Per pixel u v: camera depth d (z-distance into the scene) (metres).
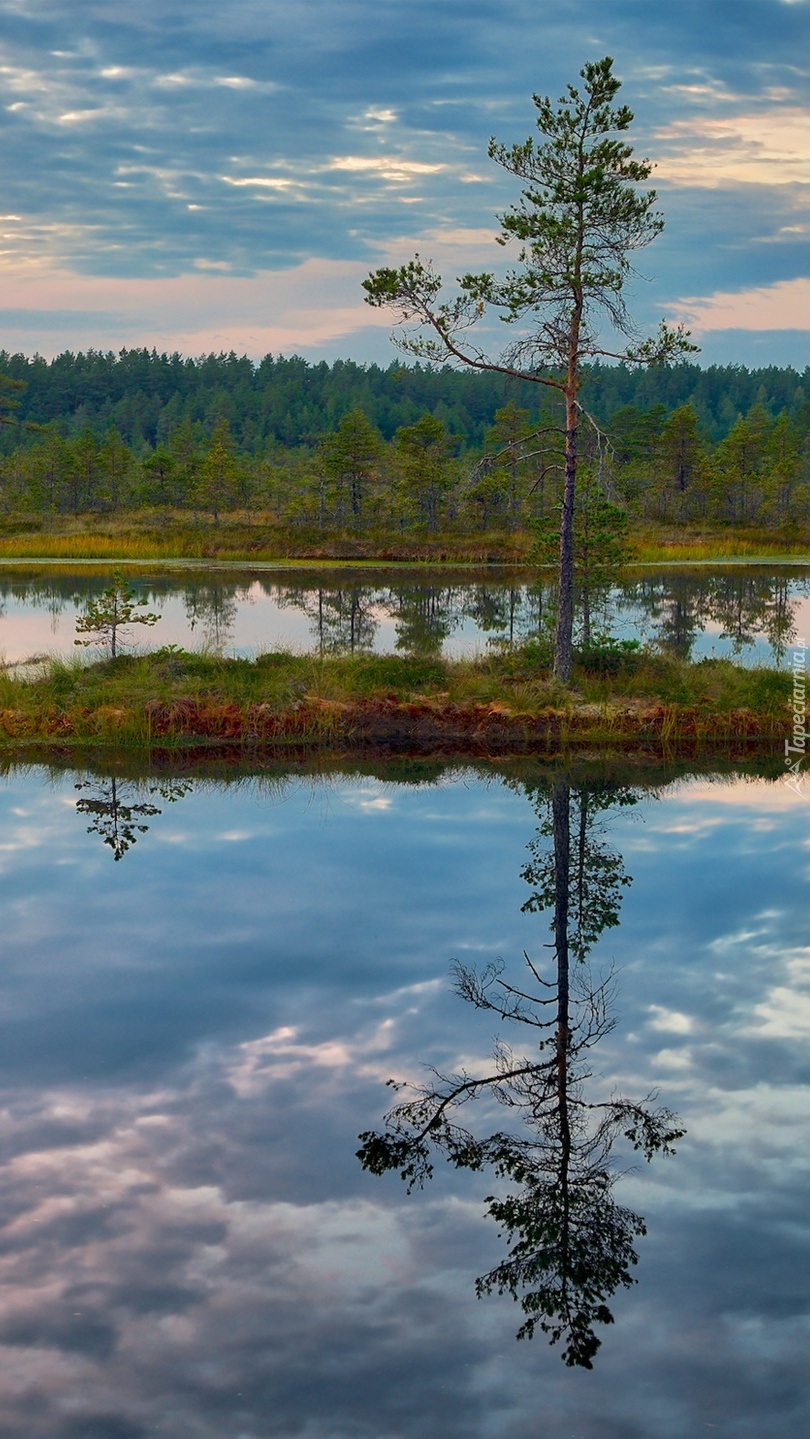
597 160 19.02
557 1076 7.91
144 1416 4.74
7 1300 5.48
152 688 19.64
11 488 94.12
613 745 18.94
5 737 18.59
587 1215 6.25
